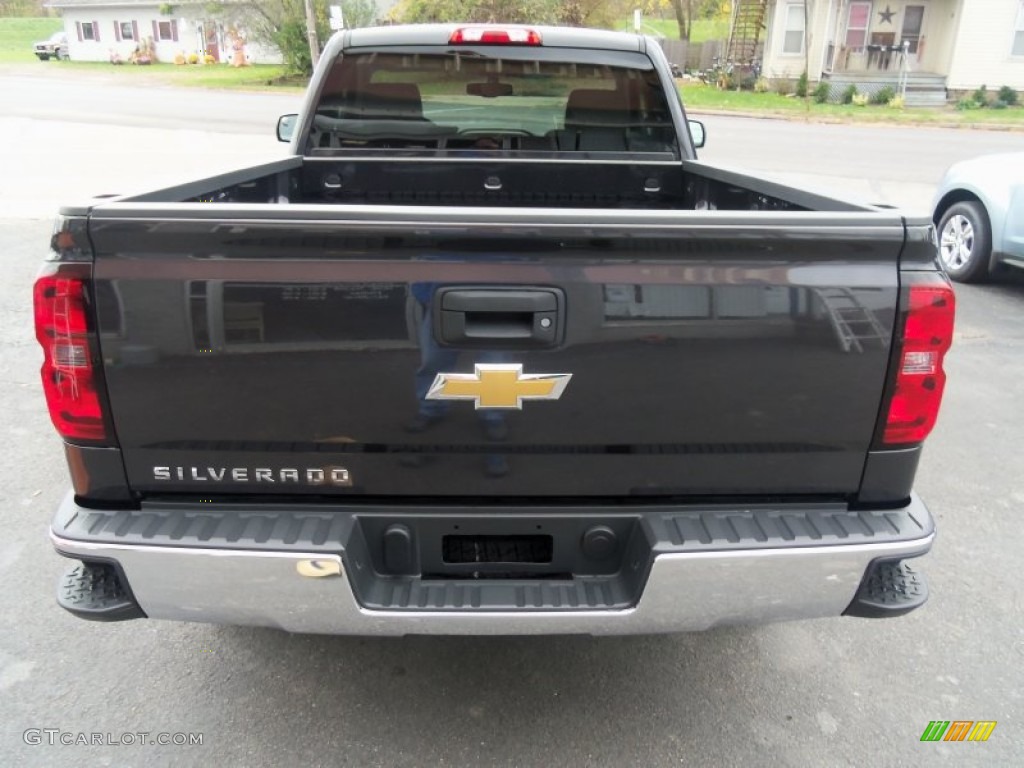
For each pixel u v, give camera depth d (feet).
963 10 81.66
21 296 22.44
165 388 6.55
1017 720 8.54
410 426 6.68
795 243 6.40
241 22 116.88
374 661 9.31
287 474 6.86
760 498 7.14
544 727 8.32
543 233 6.25
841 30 87.61
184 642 9.57
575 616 6.77
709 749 8.07
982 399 17.13
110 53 159.74
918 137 60.44
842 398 6.73
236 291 6.36
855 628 10.05
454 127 13.71
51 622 9.84
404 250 6.30
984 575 11.11
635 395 6.65
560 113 13.69
